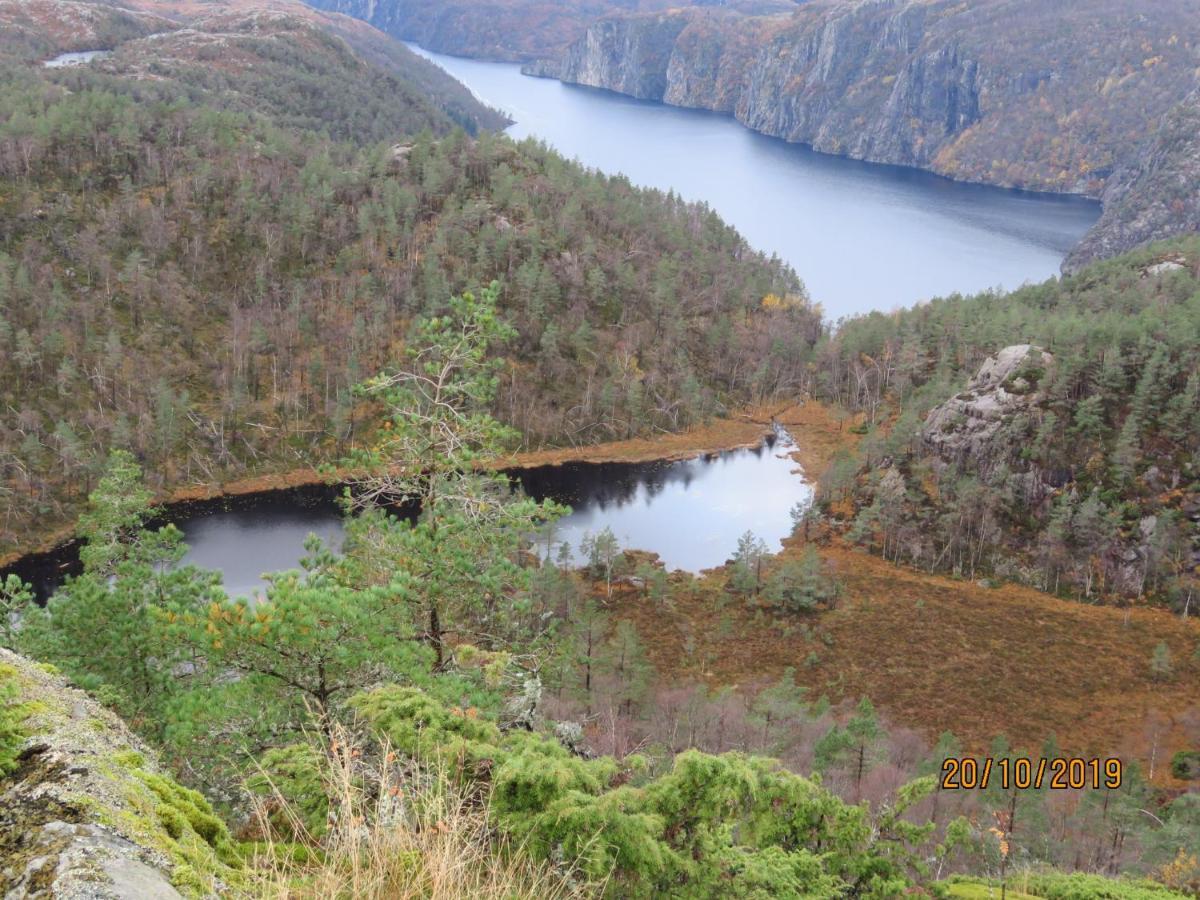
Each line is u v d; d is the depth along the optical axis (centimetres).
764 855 1130
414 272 14200
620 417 13288
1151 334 10912
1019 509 10038
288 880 587
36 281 12550
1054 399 10606
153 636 1781
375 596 1452
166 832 531
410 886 587
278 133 17050
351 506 1936
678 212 19712
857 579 9294
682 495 11444
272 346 12912
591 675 5984
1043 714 7000
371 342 13000
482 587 1862
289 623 1327
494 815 895
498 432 1958
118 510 2652
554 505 1972
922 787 1381
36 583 8725
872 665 7631
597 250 15912
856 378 14362
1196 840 3788
